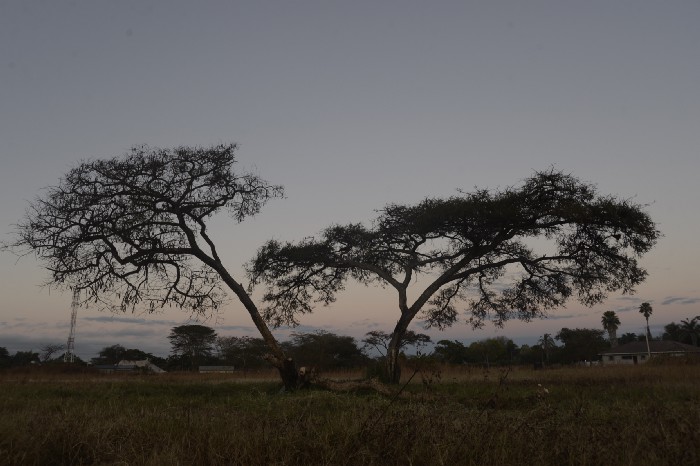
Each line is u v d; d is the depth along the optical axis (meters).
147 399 15.43
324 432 6.29
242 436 6.18
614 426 6.14
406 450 5.52
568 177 21.80
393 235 26.05
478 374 25.83
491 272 26.88
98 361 86.12
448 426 6.24
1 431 6.23
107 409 11.23
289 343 56.91
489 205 21.27
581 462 5.02
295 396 13.91
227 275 20.73
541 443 5.46
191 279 21.38
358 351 55.47
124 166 20.75
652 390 15.23
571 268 24.64
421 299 23.31
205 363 72.94
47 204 20.06
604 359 84.56
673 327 119.88
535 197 21.98
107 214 20.39
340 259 26.09
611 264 23.56
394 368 22.11
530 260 24.50
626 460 4.98
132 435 6.69
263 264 25.58
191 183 21.47
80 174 20.31
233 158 22.00
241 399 13.73
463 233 23.02
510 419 6.36
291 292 27.25
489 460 5.11
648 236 20.95
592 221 21.42
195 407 12.41
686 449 5.02
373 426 5.95
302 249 25.30
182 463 5.54
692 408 7.22
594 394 14.25
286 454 5.59
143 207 20.83
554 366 44.69
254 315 20.17
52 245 19.98
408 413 6.58
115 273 20.39
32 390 18.77
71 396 16.83
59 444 6.33
